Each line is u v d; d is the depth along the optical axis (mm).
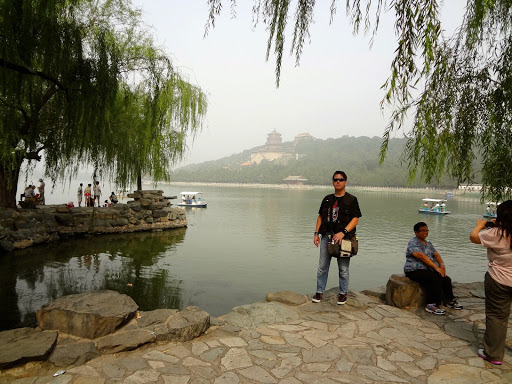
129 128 15164
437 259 5078
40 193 21203
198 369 3119
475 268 16875
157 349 3516
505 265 3285
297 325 4234
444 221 37938
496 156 4297
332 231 4918
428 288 4836
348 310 4789
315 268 14758
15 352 3102
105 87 7652
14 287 9445
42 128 8852
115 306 3920
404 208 55625
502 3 4105
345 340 3805
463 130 4422
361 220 38219
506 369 3215
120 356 3346
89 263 12609
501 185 4250
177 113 20000
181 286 10852
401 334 4008
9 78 6074
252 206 55094
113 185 18609
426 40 2754
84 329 3553
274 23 3922
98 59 7668
